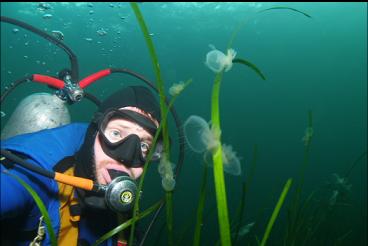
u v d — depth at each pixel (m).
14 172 1.56
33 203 1.67
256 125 62.66
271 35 39.88
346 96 55.84
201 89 58.38
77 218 1.89
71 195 1.91
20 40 32.59
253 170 2.09
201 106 61.12
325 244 4.88
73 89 2.27
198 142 1.16
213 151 1.13
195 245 1.40
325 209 3.84
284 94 58.25
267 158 55.97
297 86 56.19
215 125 1.12
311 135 2.16
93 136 1.96
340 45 42.53
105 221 2.08
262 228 6.79
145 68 49.69
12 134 2.27
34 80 2.23
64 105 2.38
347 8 30.34
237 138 62.16
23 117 2.27
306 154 2.25
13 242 1.73
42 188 1.68
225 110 61.94
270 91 58.19
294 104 59.62
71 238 1.93
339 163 53.03
